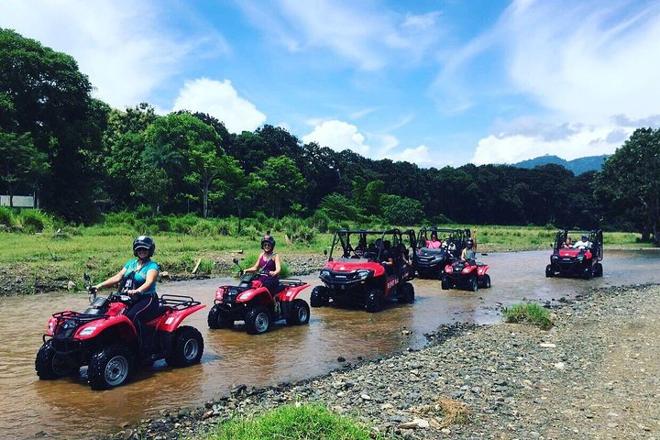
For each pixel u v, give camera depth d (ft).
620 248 139.23
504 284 61.11
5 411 19.51
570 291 55.62
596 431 17.62
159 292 47.83
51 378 23.35
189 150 192.13
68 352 21.44
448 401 19.90
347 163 311.27
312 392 21.44
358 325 36.70
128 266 24.26
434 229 68.03
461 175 337.93
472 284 54.13
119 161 197.98
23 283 47.96
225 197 190.90
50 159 136.87
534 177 359.87
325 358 27.96
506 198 337.72
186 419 18.76
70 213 135.33
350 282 40.19
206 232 112.27
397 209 244.83
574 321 37.47
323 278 41.45
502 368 25.29
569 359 27.09
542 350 29.01
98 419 18.80
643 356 27.43
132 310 22.88
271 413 16.21
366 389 21.68
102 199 191.52
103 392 21.65
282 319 35.65
